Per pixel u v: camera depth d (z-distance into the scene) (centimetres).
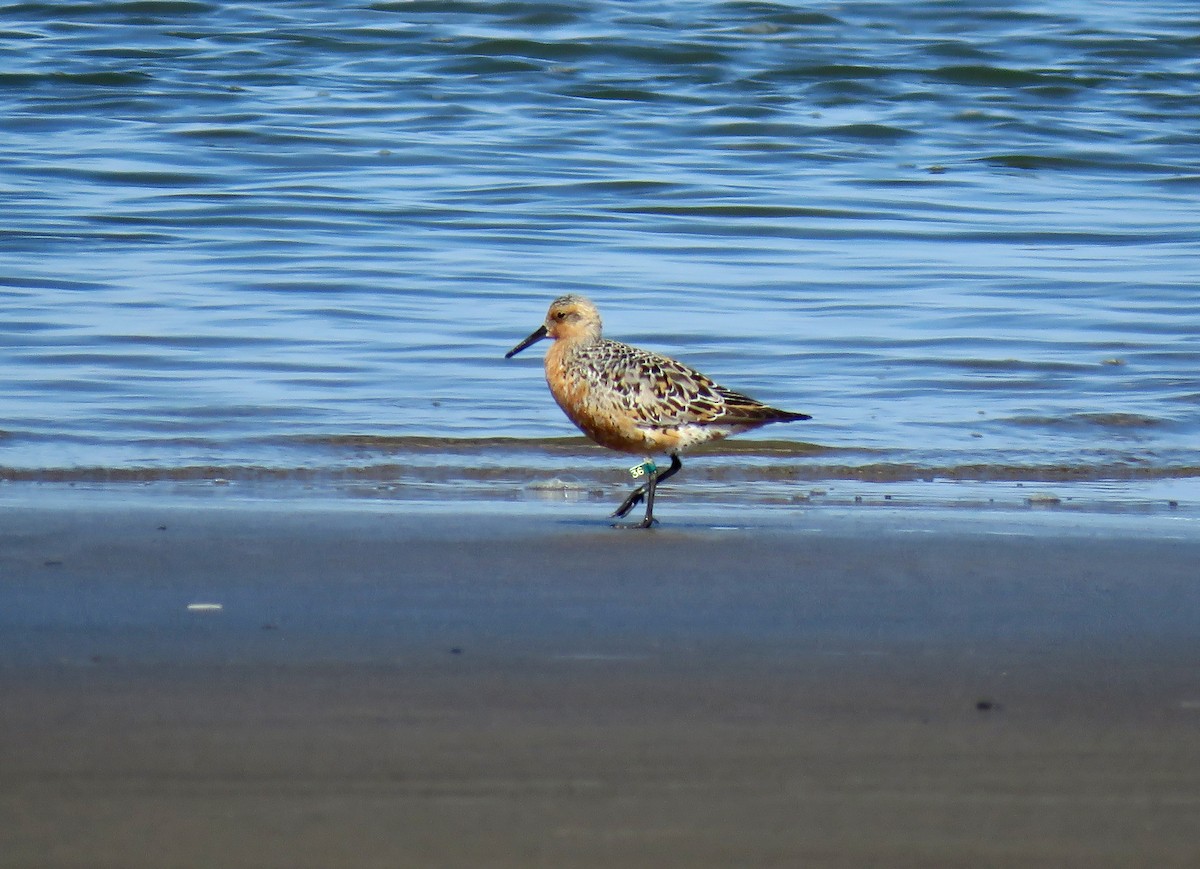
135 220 2503
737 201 2786
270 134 3111
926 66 3684
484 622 894
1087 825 630
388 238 2448
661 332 1955
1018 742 716
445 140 3131
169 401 1603
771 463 1448
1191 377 1794
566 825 621
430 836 609
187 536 1092
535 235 2505
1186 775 681
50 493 1256
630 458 1462
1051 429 1585
